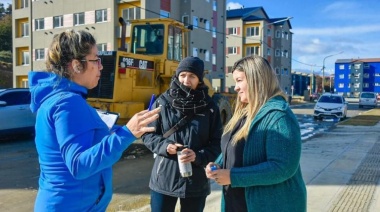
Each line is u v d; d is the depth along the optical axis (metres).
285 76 59.94
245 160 2.24
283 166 2.06
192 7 34.75
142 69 9.82
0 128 10.60
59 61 1.91
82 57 1.92
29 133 11.48
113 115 2.41
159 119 3.07
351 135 12.69
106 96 9.06
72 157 1.74
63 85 1.89
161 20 10.40
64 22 35.25
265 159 2.18
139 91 9.76
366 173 6.73
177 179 2.96
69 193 1.84
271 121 2.14
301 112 27.05
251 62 2.32
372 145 10.28
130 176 7.03
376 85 92.31
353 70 93.62
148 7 30.69
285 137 2.09
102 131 1.96
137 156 8.90
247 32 53.62
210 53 38.12
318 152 9.08
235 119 2.47
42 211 1.85
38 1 37.06
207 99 3.10
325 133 13.44
